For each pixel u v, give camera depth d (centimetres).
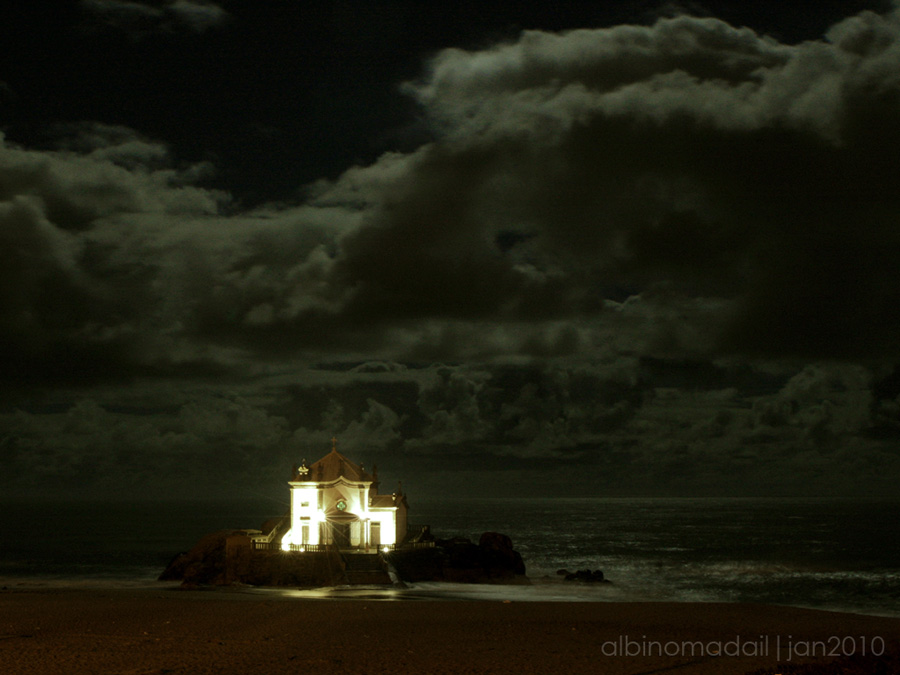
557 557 15562
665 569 12825
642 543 19725
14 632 5106
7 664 4038
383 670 4019
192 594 7744
